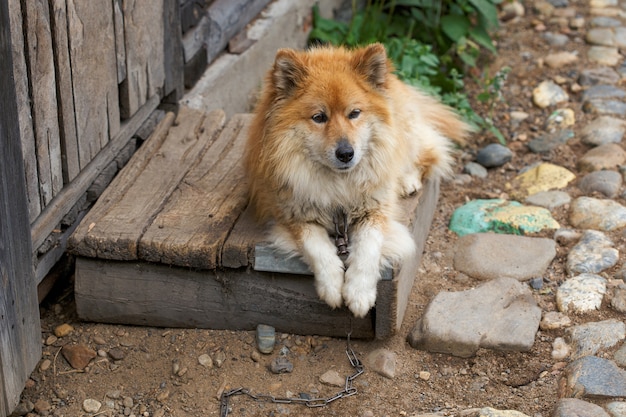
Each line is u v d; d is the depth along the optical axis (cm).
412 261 362
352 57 345
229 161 379
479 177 425
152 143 386
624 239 384
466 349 347
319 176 342
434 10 494
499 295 359
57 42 344
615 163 418
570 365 341
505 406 335
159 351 348
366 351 349
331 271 338
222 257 343
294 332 352
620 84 468
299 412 335
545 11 532
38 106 340
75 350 347
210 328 354
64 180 357
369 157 344
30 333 325
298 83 341
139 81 386
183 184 369
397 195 359
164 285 349
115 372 344
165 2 393
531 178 420
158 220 352
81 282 350
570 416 325
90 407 336
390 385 341
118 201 360
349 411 335
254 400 337
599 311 358
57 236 355
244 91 448
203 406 336
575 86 468
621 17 521
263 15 466
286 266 342
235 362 346
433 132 381
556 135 439
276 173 342
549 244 382
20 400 336
